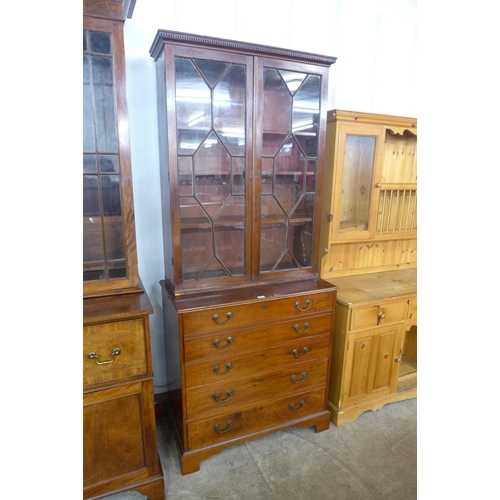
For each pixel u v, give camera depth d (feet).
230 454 5.63
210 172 5.02
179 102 4.66
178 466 5.37
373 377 6.43
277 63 4.96
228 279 5.39
